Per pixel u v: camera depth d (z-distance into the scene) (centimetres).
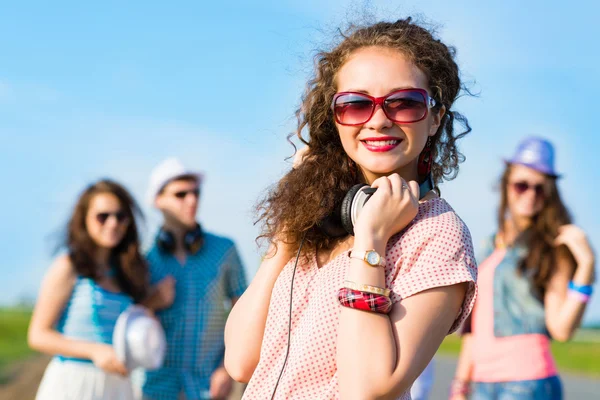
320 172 231
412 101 215
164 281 537
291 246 229
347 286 197
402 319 194
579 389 1323
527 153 479
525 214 475
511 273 471
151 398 531
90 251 506
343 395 190
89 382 486
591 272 454
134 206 528
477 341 477
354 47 226
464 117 243
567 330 454
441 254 201
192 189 552
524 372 459
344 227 215
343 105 220
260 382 221
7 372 1348
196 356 536
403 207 205
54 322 498
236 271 564
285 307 222
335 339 204
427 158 231
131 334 491
